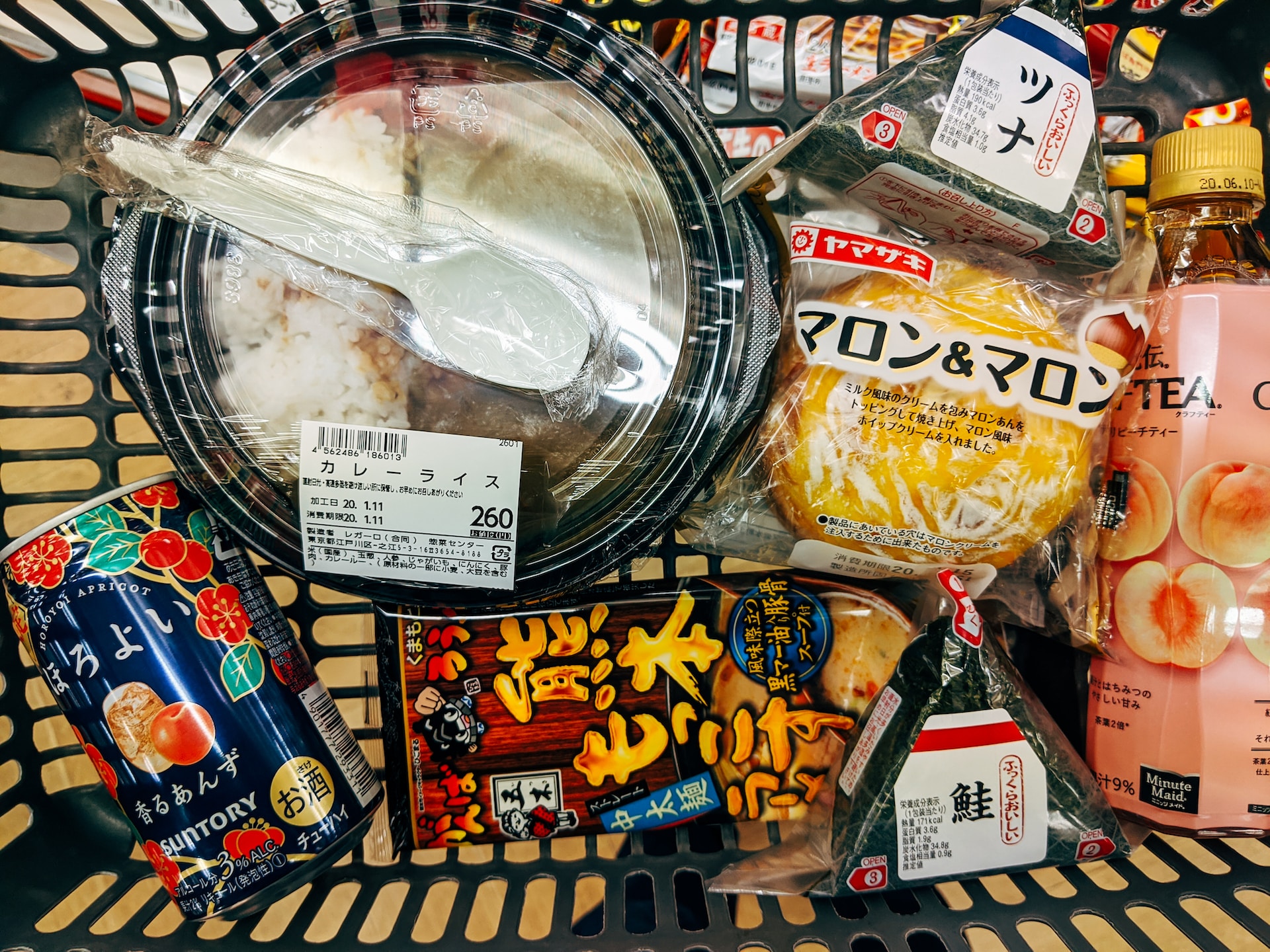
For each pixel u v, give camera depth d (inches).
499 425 19.4
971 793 21.1
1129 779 22.5
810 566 22.4
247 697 19.8
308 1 22.3
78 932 20.7
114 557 18.8
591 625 23.3
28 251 26.4
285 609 26.1
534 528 19.6
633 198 19.7
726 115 23.7
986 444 19.8
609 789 23.1
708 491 21.8
